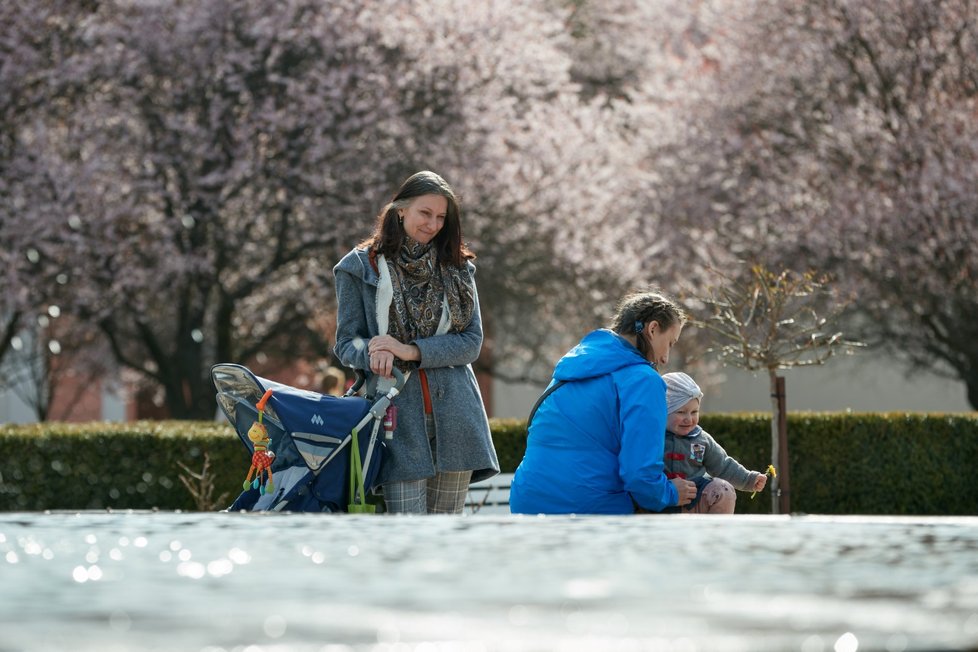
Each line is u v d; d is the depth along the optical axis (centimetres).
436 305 517
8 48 2089
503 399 3425
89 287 2152
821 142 2147
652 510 500
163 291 2177
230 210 2164
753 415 1089
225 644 81
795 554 157
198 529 195
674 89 2486
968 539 179
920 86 2097
